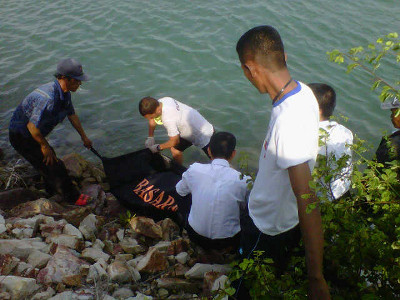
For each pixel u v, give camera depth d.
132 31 8.71
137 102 6.95
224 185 3.63
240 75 7.37
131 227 4.18
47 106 4.38
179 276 3.56
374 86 2.25
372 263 2.59
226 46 8.07
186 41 8.28
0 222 4.05
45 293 3.10
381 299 2.41
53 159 4.70
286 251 2.73
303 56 7.62
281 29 8.41
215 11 9.18
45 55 8.15
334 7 9.16
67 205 4.80
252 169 5.67
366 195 2.59
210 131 5.55
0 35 8.81
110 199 5.02
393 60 7.29
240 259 2.91
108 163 5.00
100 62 7.88
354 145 2.94
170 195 4.62
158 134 6.38
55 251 3.59
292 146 2.03
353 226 2.55
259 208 2.53
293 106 2.08
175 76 7.43
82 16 9.40
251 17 8.90
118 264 3.46
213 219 3.62
